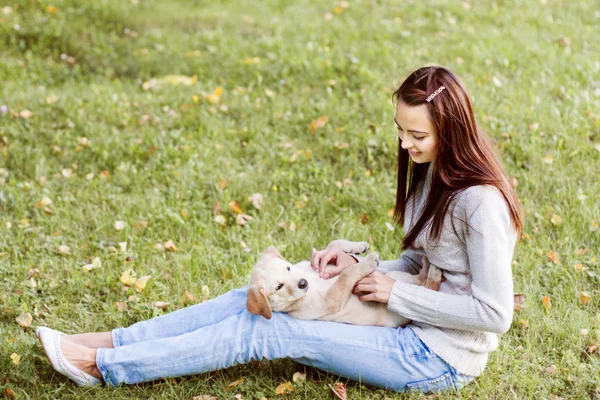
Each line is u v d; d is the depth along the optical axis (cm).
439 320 280
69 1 870
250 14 867
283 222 464
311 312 301
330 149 542
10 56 736
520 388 317
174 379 320
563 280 395
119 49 762
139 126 590
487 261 265
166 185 514
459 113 267
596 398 311
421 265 323
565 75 638
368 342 292
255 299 290
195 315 318
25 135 565
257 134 568
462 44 718
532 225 447
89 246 444
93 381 313
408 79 275
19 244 444
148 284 400
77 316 382
